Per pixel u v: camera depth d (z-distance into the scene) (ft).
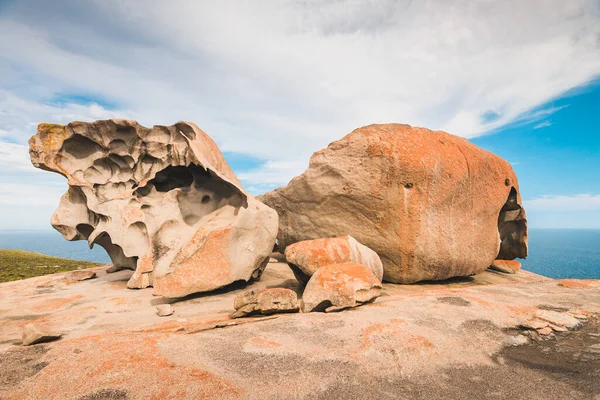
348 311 18.43
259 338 14.17
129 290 27.22
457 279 33.01
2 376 11.19
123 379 10.41
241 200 30.68
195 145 30.91
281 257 43.01
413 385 11.16
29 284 29.78
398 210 28.19
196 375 10.79
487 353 13.79
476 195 30.76
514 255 40.09
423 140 29.48
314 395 10.16
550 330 15.78
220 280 25.55
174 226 29.91
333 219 31.78
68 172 31.42
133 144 32.40
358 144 30.32
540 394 10.74
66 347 12.81
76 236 32.63
